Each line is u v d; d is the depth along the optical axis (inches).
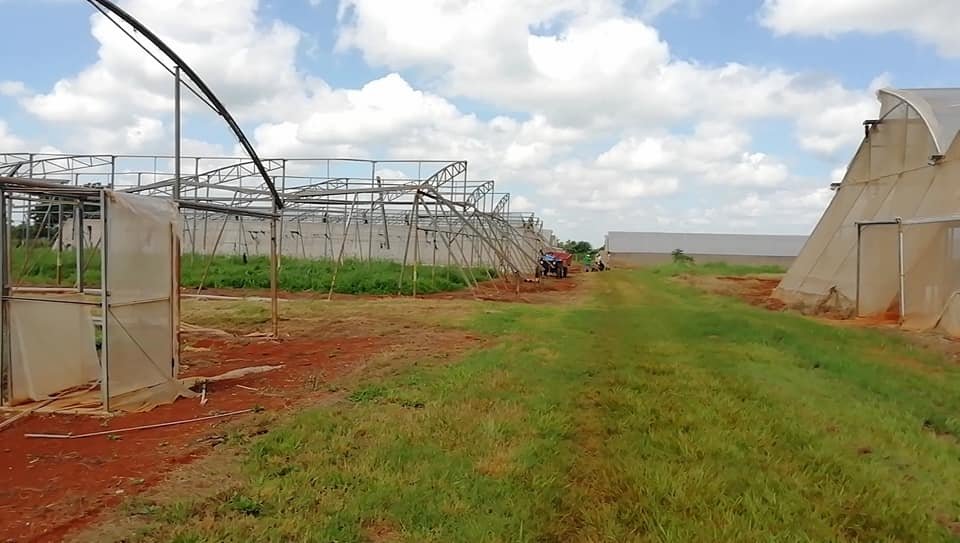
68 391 366.9
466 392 345.7
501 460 243.4
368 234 1647.4
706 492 217.9
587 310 809.5
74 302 346.0
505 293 1119.0
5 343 333.4
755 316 754.8
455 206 1176.2
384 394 344.5
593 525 194.4
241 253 1627.7
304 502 206.1
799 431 285.7
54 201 400.5
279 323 647.8
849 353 503.5
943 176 748.0
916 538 192.4
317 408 320.8
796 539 187.3
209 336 560.7
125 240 328.2
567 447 264.7
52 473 235.6
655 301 979.3
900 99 859.4
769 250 3393.2
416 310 766.5
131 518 195.6
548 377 389.7
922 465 253.8
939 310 706.8
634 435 279.7
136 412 322.7
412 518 196.4
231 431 284.2
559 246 3599.9
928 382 403.9
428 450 253.6
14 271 583.8
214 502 206.5
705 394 349.7
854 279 856.9
